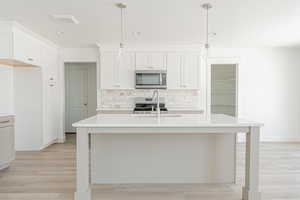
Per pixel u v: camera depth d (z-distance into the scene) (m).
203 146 2.76
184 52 4.97
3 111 4.26
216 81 6.15
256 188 2.36
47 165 3.60
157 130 2.25
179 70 4.98
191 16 3.15
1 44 3.47
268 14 3.06
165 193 2.61
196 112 4.93
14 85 4.54
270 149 4.61
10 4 2.73
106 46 4.96
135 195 2.56
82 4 2.73
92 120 2.54
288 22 3.40
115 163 2.75
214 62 5.28
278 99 5.35
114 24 3.54
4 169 3.40
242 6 2.77
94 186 2.81
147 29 3.80
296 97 5.35
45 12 3.00
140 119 2.63
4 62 3.94
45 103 4.70
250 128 2.32
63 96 5.37
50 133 4.95
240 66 5.29
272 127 5.37
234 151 2.79
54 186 2.79
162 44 4.90
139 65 4.97
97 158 2.74
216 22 3.41
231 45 5.07
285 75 5.32
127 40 4.55
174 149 2.75
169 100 5.29
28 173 3.24
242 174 3.21
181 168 2.77
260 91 5.33
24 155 4.19
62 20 3.31
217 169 2.78
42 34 4.12
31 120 4.57
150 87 4.94
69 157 4.05
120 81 4.99
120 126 2.23
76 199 2.31
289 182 2.89
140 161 2.75
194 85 4.99
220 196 2.54
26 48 3.89
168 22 3.42
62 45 5.08
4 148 3.40
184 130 2.25
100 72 5.06
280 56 5.30
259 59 5.30
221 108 6.15
